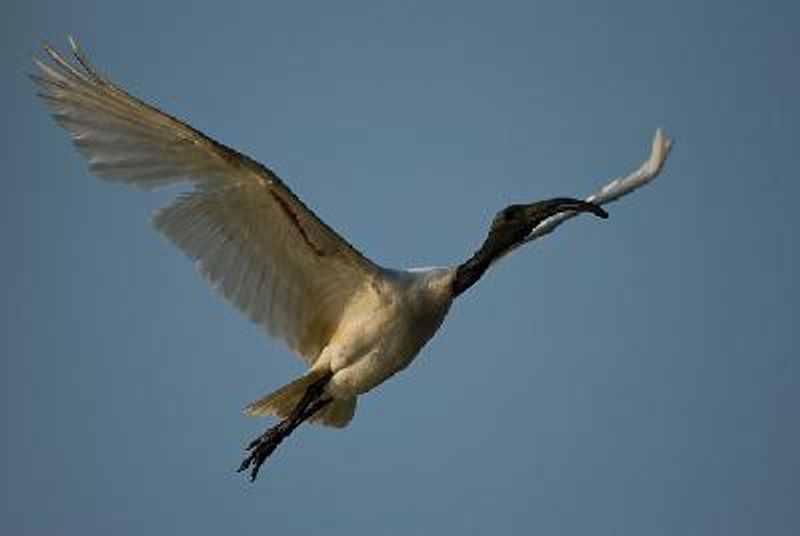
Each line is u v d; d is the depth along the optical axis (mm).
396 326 13023
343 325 13156
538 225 14352
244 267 12891
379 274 12992
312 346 13352
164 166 12414
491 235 13570
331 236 12664
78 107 12156
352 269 12953
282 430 13172
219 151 12164
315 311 13195
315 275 13016
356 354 13078
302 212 12523
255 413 13414
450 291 13312
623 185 14945
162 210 12523
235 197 12523
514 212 13625
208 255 12758
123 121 12234
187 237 12664
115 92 12016
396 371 13266
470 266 13445
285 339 13242
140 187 12422
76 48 11805
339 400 13758
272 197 12469
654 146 15000
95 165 12266
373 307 13000
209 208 12578
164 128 12172
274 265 12945
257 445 13195
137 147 12336
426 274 13289
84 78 12016
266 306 13078
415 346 13219
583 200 14023
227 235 12727
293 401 13398
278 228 12711
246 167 12242
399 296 13016
